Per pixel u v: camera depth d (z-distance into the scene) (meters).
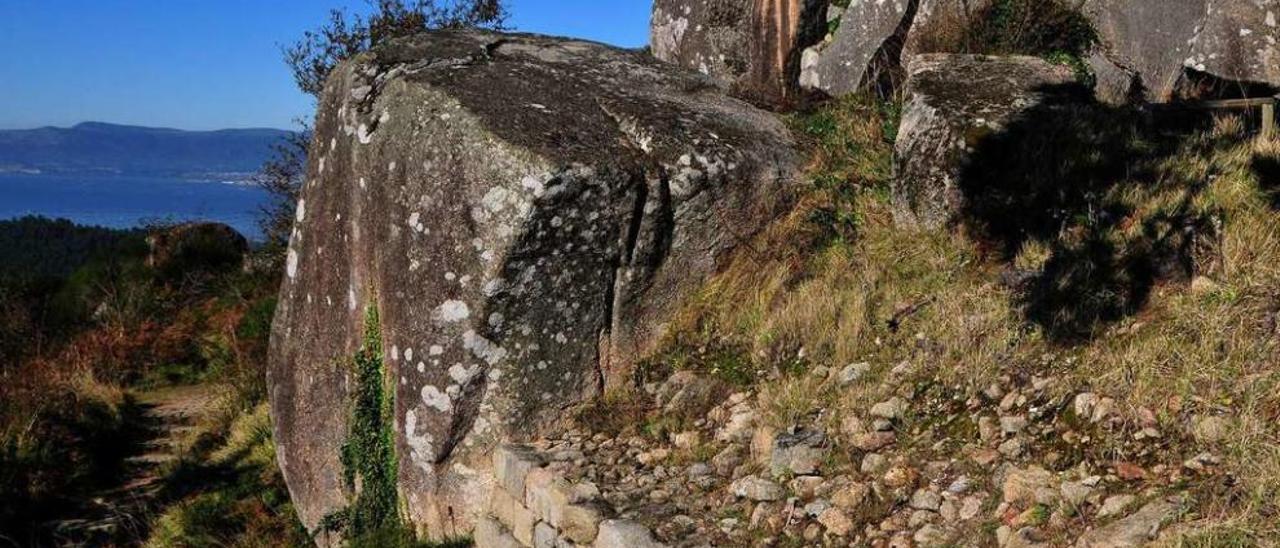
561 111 5.59
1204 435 3.33
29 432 9.02
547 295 5.18
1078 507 3.30
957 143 5.33
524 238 4.99
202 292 15.48
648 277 5.47
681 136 5.60
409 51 6.39
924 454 3.95
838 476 4.02
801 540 3.80
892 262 5.21
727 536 3.96
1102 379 3.75
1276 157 4.76
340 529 5.91
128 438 9.98
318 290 6.24
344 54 14.61
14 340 14.73
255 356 11.95
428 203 5.25
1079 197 5.02
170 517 7.35
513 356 5.18
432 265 5.22
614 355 5.46
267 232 15.27
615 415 5.18
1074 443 3.61
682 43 9.74
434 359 5.21
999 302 4.52
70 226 31.53
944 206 5.30
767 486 4.09
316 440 6.27
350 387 5.80
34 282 17.50
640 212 5.31
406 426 5.39
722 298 5.55
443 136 5.27
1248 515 2.92
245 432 8.93
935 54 6.64
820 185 5.89
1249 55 7.25
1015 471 3.58
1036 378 4.02
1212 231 4.37
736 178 5.59
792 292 5.36
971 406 4.06
